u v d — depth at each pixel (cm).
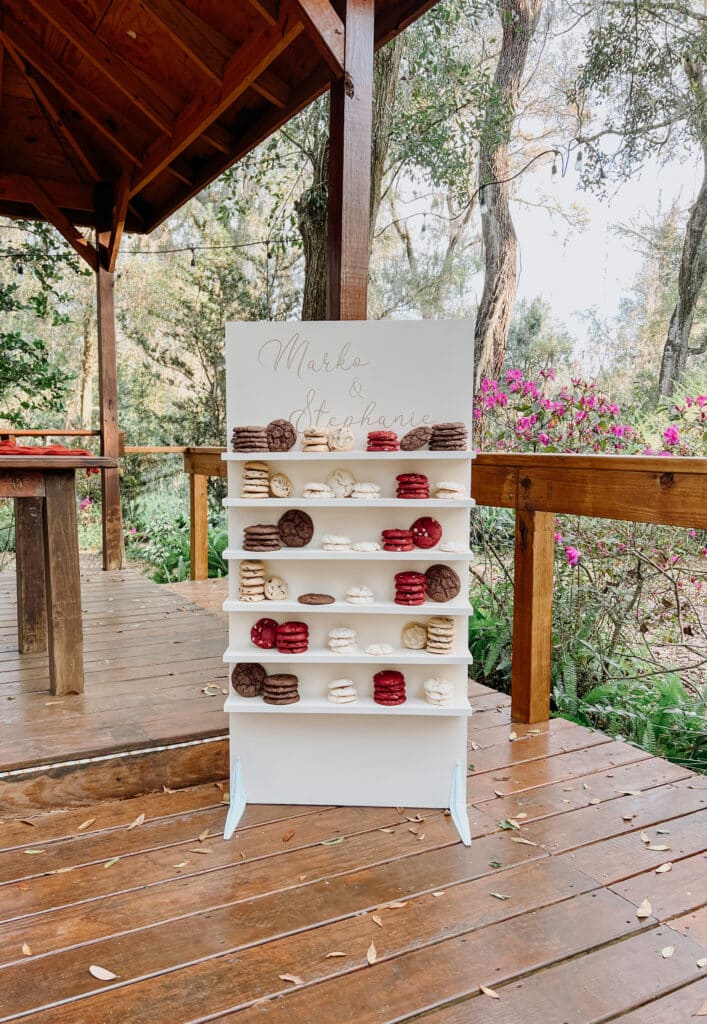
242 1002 117
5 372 612
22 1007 116
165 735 195
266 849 165
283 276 924
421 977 123
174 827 176
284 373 183
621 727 295
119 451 466
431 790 187
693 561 327
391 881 152
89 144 402
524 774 206
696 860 162
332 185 199
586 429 349
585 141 856
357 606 179
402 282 993
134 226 461
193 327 924
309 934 134
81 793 186
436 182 726
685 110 812
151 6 234
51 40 314
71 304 906
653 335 1045
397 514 186
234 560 186
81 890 148
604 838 171
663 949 132
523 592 243
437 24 659
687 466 180
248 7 227
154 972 124
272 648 185
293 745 189
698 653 335
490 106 708
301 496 185
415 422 182
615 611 330
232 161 325
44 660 271
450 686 182
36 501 275
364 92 194
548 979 123
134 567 729
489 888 150
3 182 402
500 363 909
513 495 245
